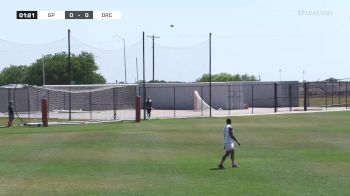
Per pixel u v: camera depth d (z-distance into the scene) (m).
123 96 70.50
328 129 34.38
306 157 21.20
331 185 15.09
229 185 15.16
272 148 24.50
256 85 74.12
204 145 25.95
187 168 18.55
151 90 73.25
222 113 57.38
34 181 16.25
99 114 59.72
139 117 44.31
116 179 16.44
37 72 97.44
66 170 18.39
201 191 14.32
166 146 25.58
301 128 35.34
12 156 22.25
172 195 13.85
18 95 63.62
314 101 88.00
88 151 23.77
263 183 15.45
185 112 61.78
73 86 51.12
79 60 98.75
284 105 74.12
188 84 70.38
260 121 42.81
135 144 26.45
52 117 53.78
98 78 101.50
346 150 23.53
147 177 16.73
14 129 38.22
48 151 23.91
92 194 14.17
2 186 15.48
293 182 15.58
